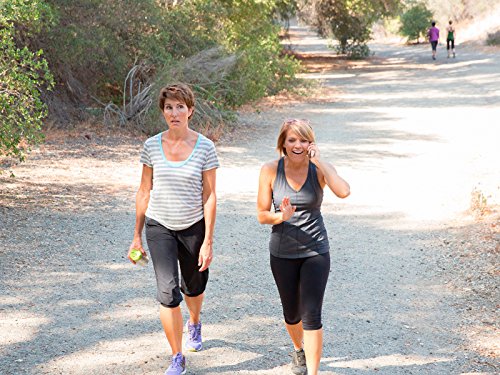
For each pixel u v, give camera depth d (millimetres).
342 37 64938
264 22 38656
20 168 18688
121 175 18672
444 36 89625
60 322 9148
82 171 18859
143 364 7953
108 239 12969
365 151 22891
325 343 8656
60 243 12555
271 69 37219
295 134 7031
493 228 13320
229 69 29078
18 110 15430
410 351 8438
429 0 93938
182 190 7496
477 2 89375
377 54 71625
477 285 10594
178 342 7520
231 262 11977
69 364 7930
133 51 27922
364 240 13359
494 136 24922
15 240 12523
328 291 10578
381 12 62406
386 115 31328
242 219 14805
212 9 31062
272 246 7312
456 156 21719
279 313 9688
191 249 7707
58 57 24750
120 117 25406
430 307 9906
